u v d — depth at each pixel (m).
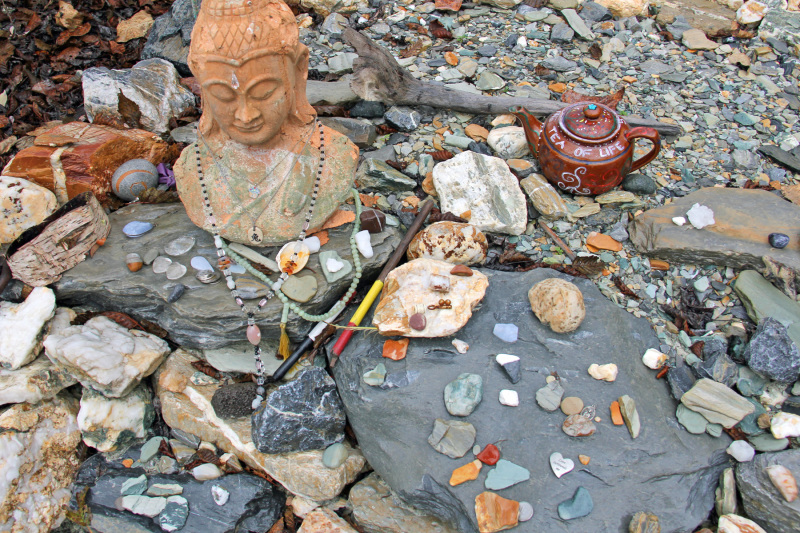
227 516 0.95
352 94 1.25
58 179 1.08
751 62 1.38
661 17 1.47
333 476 0.94
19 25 1.39
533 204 1.12
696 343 1.00
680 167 1.18
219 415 0.98
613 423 0.92
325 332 1.01
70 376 1.00
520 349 0.97
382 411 0.94
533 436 0.91
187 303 0.98
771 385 0.96
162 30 1.38
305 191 1.01
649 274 1.07
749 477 0.90
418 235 1.05
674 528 0.87
